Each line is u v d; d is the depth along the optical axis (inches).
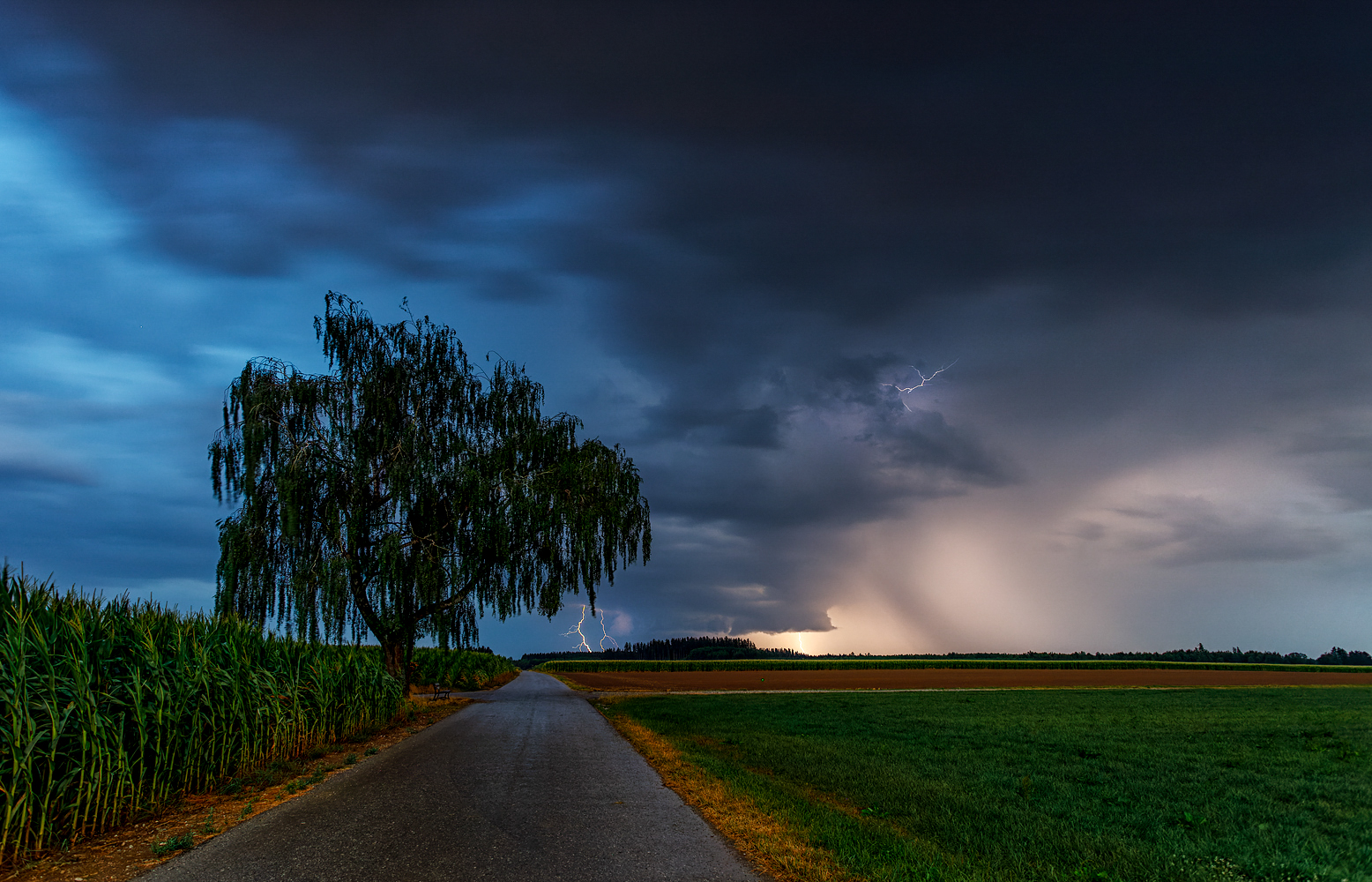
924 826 368.8
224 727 446.3
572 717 980.6
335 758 570.9
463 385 1291.8
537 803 387.9
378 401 1162.0
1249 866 314.5
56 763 313.4
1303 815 420.2
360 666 735.7
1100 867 304.2
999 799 450.9
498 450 1264.8
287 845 298.4
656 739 711.1
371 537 1153.4
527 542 1273.4
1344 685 2659.9
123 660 375.6
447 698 1353.3
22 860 279.0
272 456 1095.0
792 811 362.0
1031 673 3737.7
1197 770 583.5
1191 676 3540.8
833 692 1941.4
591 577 1310.3
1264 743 772.6
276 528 1087.6
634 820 345.1
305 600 1039.6
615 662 4685.0
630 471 1387.8
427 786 439.8
